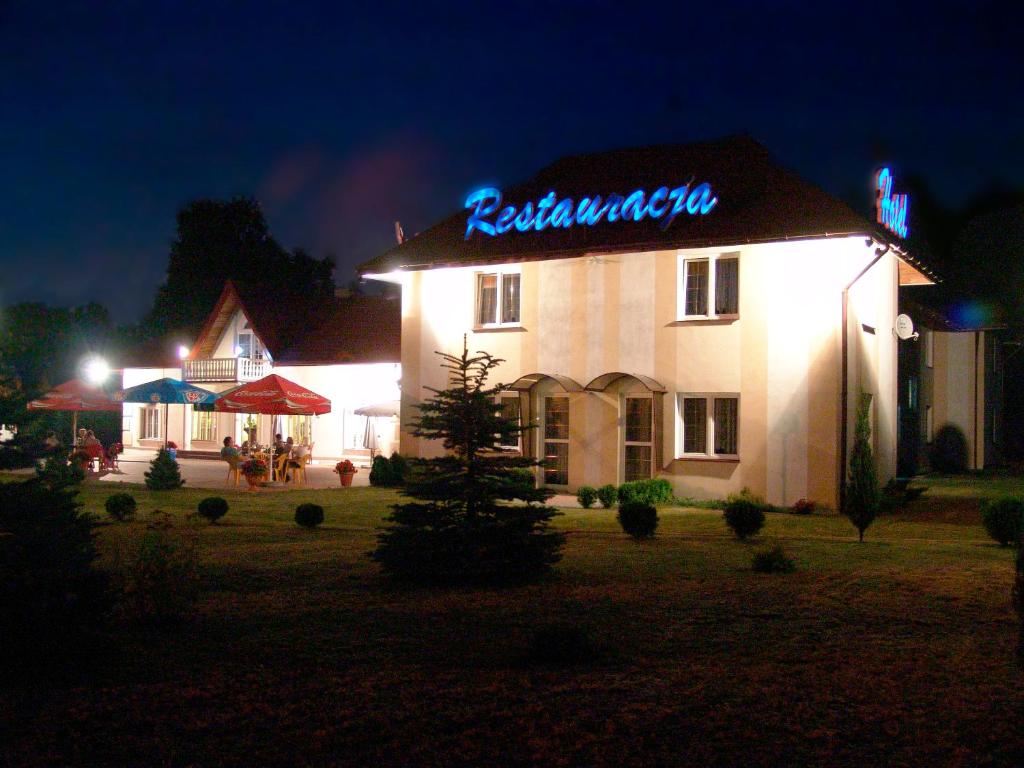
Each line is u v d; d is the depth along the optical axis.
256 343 42.09
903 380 31.72
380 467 27.78
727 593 10.53
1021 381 41.31
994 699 6.61
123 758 5.76
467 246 27.67
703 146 27.47
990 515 15.16
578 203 26.98
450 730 6.14
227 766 5.64
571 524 19.19
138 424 45.03
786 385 22.89
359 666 7.64
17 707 6.65
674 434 24.19
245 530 17.38
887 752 5.69
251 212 59.28
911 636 8.49
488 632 8.75
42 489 7.93
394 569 11.23
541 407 26.16
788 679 7.15
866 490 16.00
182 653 8.05
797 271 22.83
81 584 7.75
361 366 37.66
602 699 6.70
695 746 5.81
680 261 24.28
